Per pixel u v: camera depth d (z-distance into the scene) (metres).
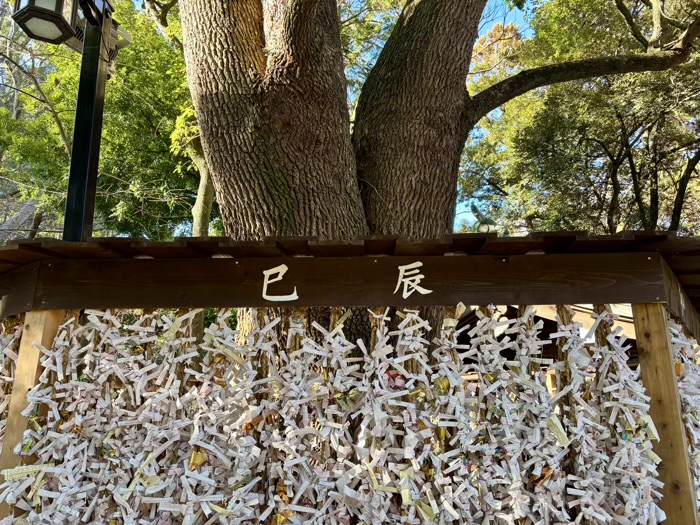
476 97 3.82
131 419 2.15
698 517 2.00
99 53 3.10
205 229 7.02
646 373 2.07
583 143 10.36
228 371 2.20
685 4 8.17
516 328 2.19
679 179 9.66
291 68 2.84
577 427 2.02
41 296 2.15
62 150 9.77
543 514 1.97
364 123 3.47
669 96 8.90
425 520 1.96
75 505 2.00
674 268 2.34
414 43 3.40
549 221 11.12
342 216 2.95
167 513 2.05
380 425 2.05
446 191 3.35
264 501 2.10
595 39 9.39
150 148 10.20
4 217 12.39
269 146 2.86
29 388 2.08
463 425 2.06
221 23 3.01
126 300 2.14
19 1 2.90
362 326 2.85
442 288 2.11
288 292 2.13
